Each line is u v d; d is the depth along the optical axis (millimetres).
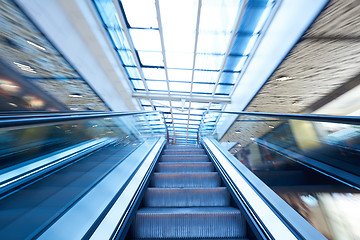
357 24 2719
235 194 1800
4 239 981
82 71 5102
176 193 2119
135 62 6457
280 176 2125
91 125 3957
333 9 2650
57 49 4168
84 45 5027
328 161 2037
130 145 3992
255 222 1315
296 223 1129
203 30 4953
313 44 3354
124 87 7559
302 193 1705
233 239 1555
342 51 3322
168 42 5598
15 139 2521
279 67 4207
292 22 3508
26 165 1968
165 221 1636
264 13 4332
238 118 6246
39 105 5484
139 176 2131
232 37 5062
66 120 1300
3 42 3617
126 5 4445
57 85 5457
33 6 3348
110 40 5652
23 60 4207
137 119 6023
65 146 3213
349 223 1328
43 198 1407
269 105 6426
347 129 2260
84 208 1226
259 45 5199
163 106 10719
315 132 2742
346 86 4383
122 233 1224
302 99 5598
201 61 6305
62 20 4109
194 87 8305
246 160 3518
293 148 2742
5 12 3152
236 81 7484
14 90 4637
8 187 1501
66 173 1994
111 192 1531
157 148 4301
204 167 3260
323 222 1375
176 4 4328
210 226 1616
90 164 2391
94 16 4691
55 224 1049
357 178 1572
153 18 4770
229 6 4230
